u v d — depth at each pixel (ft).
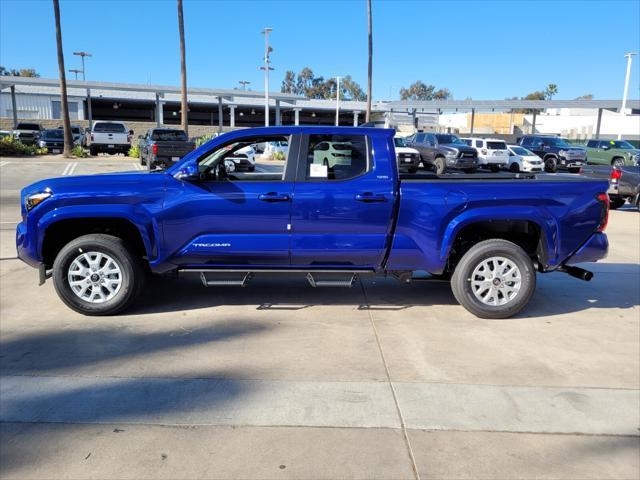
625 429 11.09
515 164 90.79
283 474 9.44
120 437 10.49
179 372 13.35
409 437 10.63
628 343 15.75
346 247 17.22
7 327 16.34
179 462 9.73
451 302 19.43
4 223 33.83
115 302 17.20
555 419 11.41
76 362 13.88
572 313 18.47
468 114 221.46
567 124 200.64
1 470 9.45
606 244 17.87
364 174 17.15
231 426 10.93
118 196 16.75
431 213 17.10
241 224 16.97
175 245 17.10
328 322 17.08
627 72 131.95
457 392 12.51
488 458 9.99
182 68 109.60
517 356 14.66
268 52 110.93
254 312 17.97
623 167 45.55
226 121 212.23
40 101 164.76
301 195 16.88
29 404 11.69
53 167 78.28
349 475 9.45
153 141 68.74
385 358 14.38
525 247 18.71
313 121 214.48
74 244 16.90
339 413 11.49
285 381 12.94
